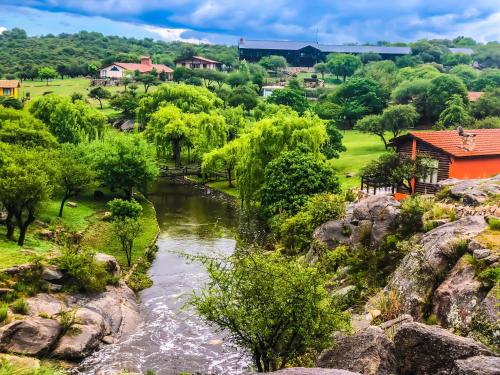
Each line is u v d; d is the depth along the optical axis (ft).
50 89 523.70
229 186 251.39
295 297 58.90
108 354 90.94
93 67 622.13
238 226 176.24
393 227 96.43
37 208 128.67
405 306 70.44
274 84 603.26
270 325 60.44
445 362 46.62
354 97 408.26
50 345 87.45
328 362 56.03
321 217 123.75
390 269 89.15
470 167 142.61
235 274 61.67
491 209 84.94
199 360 89.30
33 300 96.07
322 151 256.73
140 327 102.89
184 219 191.93
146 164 204.33
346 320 61.52
